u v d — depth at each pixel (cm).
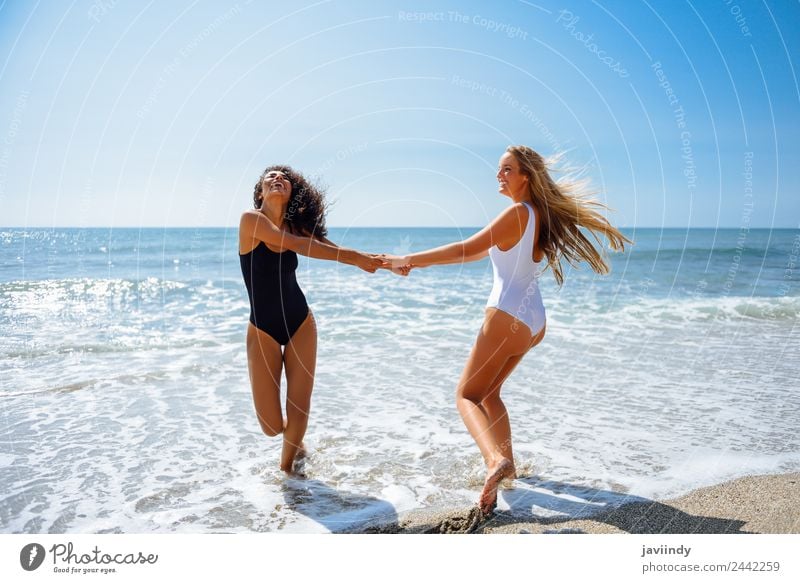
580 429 452
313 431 444
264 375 368
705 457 396
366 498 338
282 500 336
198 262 2008
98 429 449
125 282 1373
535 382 591
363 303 1130
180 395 539
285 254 370
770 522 308
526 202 345
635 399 533
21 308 1045
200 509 324
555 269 367
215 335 823
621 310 1079
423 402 518
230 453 405
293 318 371
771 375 620
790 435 440
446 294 1264
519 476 367
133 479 362
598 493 343
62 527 305
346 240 3362
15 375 602
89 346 739
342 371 630
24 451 405
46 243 2609
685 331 879
